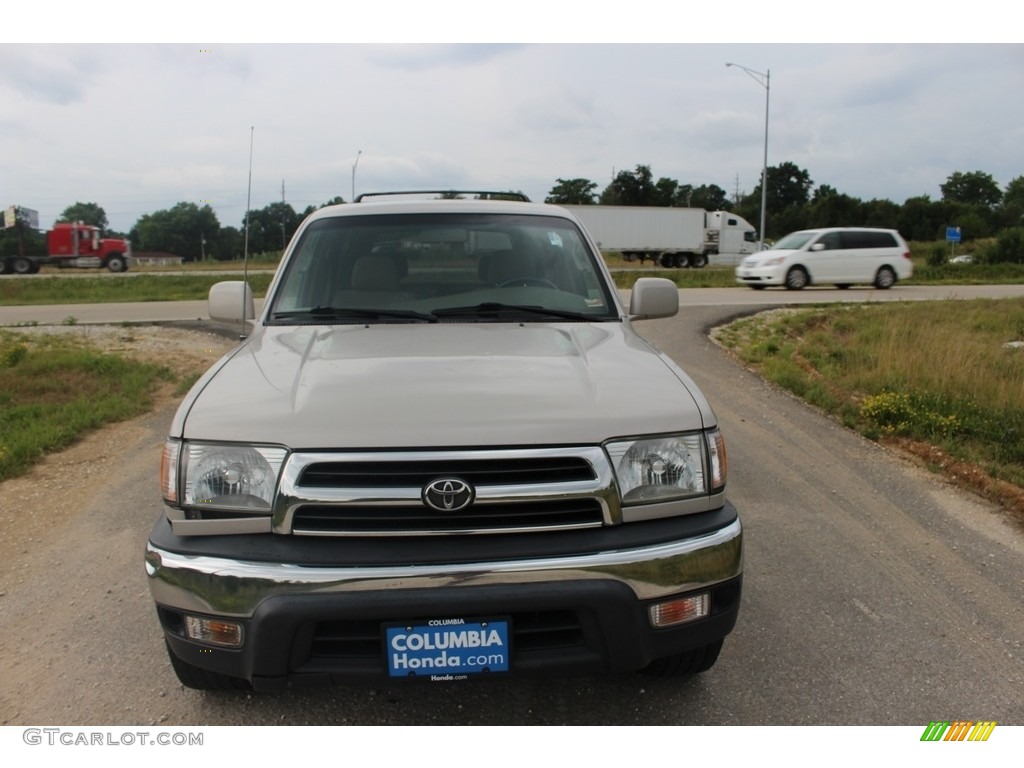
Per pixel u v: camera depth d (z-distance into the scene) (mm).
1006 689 2959
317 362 2814
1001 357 9008
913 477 5484
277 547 2275
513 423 2342
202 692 2898
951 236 43250
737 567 2457
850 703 2857
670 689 2934
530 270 3697
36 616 3471
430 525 2281
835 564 4066
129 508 4770
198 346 11211
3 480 5281
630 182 99000
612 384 2627
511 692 2904
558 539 2311
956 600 3680
